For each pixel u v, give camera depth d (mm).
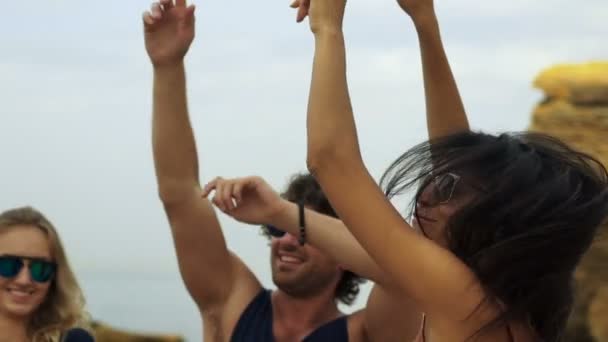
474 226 2789
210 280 4953
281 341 4887
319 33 2891
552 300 2838
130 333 19984
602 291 17000
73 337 5055
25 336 4969
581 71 19188
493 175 2809
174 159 4797
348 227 2834
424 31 3576
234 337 4918
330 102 2803
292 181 5258
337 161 2775
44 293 4965
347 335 4840
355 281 5238
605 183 2920
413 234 2789
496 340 2793
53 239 5000
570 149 3002
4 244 4895
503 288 2766
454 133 3025
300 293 4895
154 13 4547
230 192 4039
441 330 2799
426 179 2912
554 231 2762
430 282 2750
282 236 4902
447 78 3615
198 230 4859
